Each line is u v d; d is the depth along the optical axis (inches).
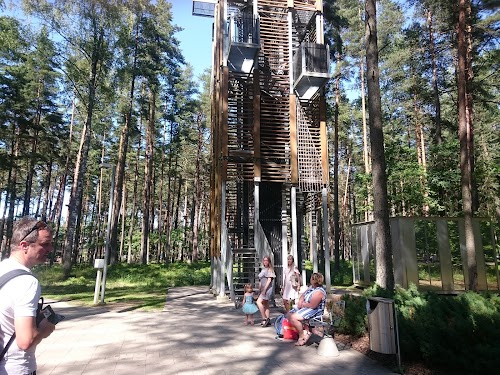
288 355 232.5
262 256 509.7
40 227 88.2
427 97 822.5
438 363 204.4
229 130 564.4
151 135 1195.9
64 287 692.7
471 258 429.1
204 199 1770.4
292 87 573.0
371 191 826.8
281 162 576.7
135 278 812.6
